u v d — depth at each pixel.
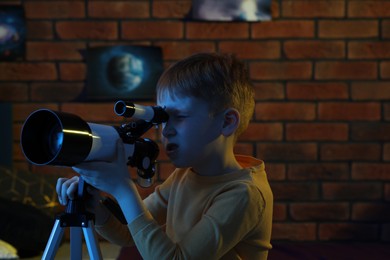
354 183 2.62
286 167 2.62
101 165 0.98
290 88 2.61
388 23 2.58
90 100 2.60
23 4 2.59
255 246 1.10
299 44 2.59
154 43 2.60
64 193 1.06
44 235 2.06
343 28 2.59
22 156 2.60
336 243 2.54
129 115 0.96
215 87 1.09
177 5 2.59
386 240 2.62
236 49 2.60
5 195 2.24
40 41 2.60
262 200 1.09
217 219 1.03
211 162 1.12
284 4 2.58
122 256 2.09
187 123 1.08
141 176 1.08
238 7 2.57
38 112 0.93
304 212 2.63
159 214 1.27
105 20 2.60
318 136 2.62
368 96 2.61
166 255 0.98
